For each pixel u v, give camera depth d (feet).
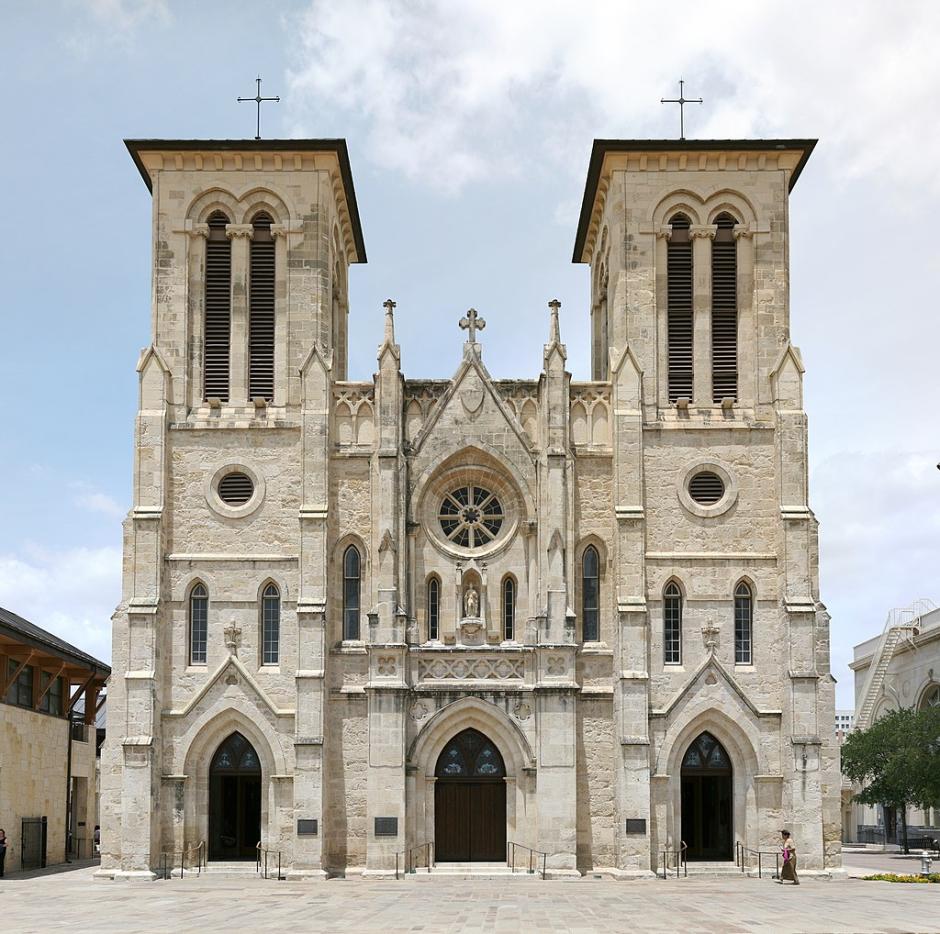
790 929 120.37
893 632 347.15
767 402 199.93
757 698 191.21
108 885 176.45
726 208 205.87
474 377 200.64
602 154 205.67
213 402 199.72
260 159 205.16
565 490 194.80
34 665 233.14
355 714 190.70
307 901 151.33
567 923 126.11
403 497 195.72
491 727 191.11
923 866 193.77
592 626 195.62
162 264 203.41
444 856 189.57
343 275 230.89
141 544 192.03
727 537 195.93
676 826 187.21
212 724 189.16
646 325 201.98
